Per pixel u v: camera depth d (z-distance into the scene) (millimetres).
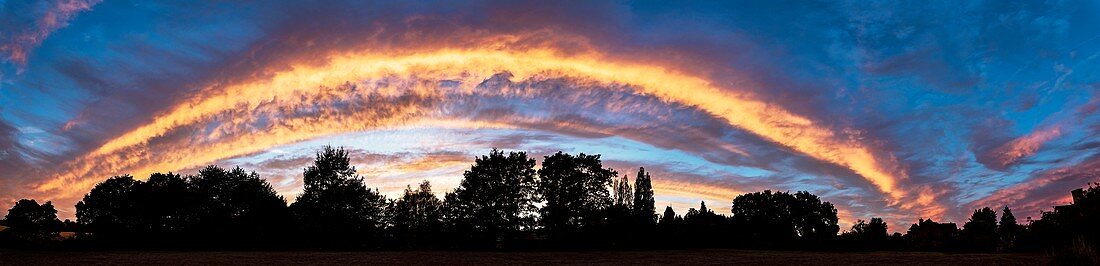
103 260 45062
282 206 77125
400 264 42000
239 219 76125
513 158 80500
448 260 47812
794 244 84188
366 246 76812
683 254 60344
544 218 77312
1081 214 35812
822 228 104500
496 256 55062
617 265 40625
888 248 81938
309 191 80312
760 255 57094
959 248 75125
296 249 72438
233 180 85188
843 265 36656
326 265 40375
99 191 78500
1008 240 50938
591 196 78812
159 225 79562
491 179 79562
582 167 79188
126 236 76188
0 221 75750
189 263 41250
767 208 104062
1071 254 25031
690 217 88562
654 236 77875
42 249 66625
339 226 77000
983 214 102625
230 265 39344
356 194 79938
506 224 77875
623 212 77062
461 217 78625
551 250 73750
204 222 75562
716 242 85188
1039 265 27375
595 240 75062
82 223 78688
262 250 68750
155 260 45156
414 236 78188
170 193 79000
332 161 81500
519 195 79688
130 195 77875
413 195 86875
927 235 80625
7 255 52188
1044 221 40281
